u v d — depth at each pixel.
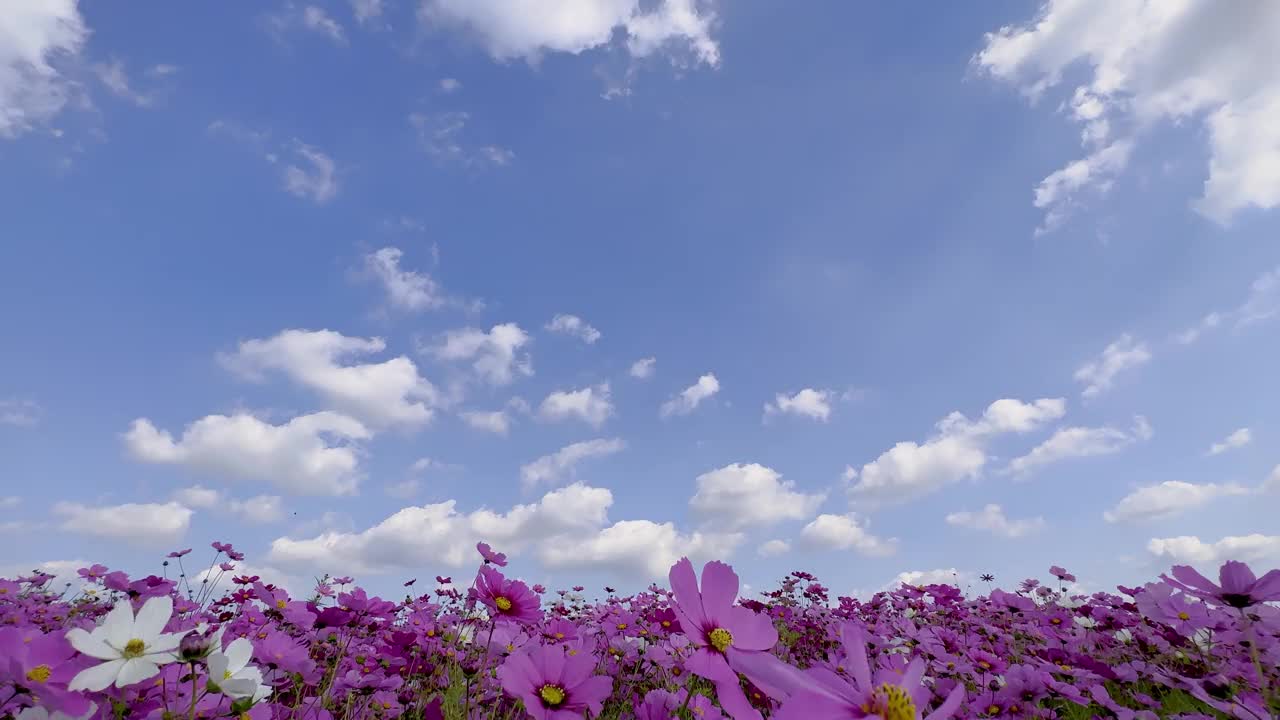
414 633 2.87
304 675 2.17
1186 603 2.99
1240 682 2.45
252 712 1.63
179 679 1.56
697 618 1.10
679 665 2.81
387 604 3.27
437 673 2.81
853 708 0.82
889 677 0.90
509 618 2.21
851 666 0.86
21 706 1.15
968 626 4.95
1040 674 2.99
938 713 0.74
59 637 1.25
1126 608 4.46
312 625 2.95
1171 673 3.03
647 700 2.23
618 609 4.42
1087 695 3.08
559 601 5.25
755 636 1.10
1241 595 1.56
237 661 1.29
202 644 1.21
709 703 2.08
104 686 1.11
